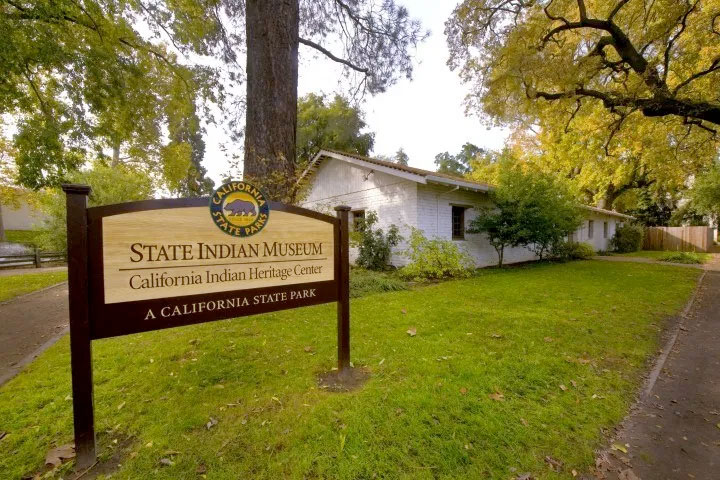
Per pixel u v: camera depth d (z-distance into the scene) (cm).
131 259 193
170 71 1047
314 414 228
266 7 696
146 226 199
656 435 218
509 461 187
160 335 399
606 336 392
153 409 237
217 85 1074
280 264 257
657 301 572
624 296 611
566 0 793
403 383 271
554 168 1900
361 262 1014
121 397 254
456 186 958
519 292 650
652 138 1075
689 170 1230
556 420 226
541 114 1048
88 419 182
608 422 229
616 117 1052
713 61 739
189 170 1345
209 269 223
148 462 184
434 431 209
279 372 296
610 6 872
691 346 375
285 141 707
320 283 279
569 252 1388
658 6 769
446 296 614
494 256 1183
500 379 279
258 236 246
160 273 204
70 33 738
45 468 181
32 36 614
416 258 849
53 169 685
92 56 694
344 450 192
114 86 754
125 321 192
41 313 559
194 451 192
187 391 262
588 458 193
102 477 174
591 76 822
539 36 848
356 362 315
